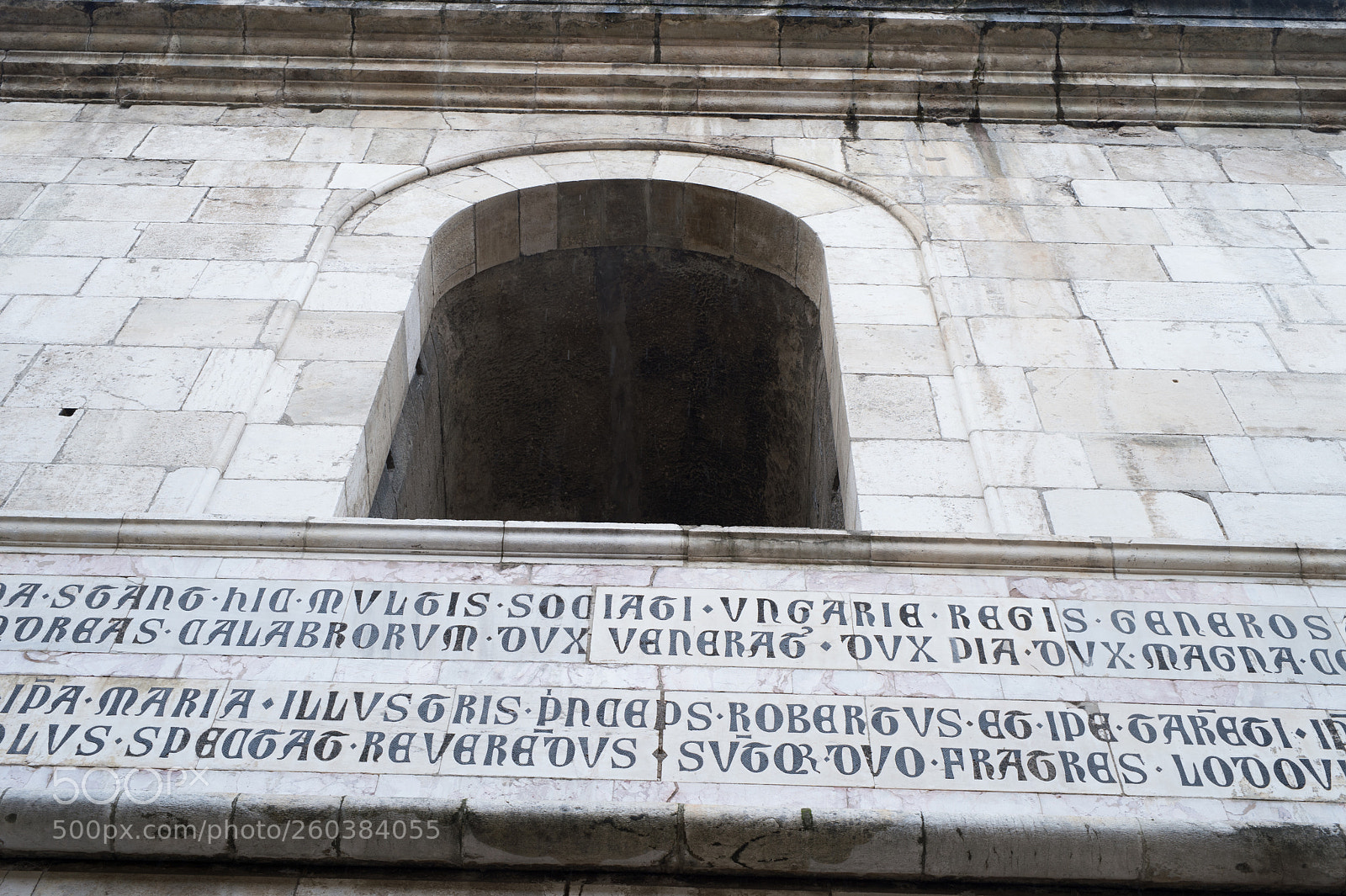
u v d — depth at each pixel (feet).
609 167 28.86
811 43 30.96
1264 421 21.49
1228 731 15.74
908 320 24.14
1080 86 30.73
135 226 25.88
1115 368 22.65
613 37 30.99
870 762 15.26
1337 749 15.51
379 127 30.01
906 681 16.28
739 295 29.86
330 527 18.08
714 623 17.03
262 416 21.12
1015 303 24.30
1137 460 20.58
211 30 30.94
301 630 16.79
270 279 24.39
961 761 15.30
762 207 27.73
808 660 16.53
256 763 15.02
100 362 22.02
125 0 30.50
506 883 14.56
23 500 18.93
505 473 33.86
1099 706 16.01
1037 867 14.38
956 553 17.98
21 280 24.06
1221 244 26.25
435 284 26.81
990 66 30.96
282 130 29.76
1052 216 27.12
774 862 14.43
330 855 14.47
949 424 21.48
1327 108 30.86
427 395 27.66
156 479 19.45
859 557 17.98
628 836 14.39
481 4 31.12
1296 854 14.30
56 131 29.30
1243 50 30.96
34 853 14.49
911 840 14.34
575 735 15.49
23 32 30.89
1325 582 17.81
